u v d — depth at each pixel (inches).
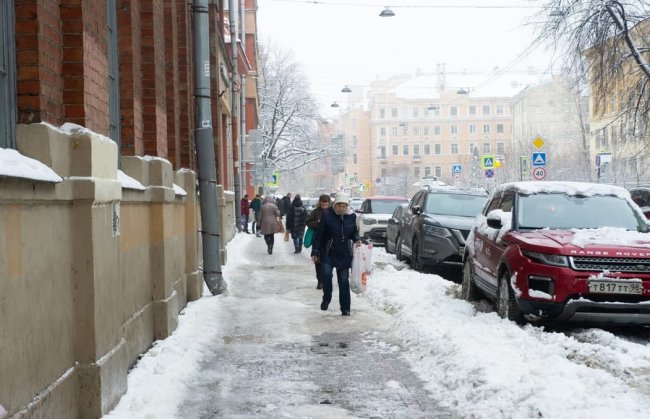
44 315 189.8
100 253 228.5
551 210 409.7
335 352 336.2
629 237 366.0
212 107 766.5
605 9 861.2
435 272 677.9
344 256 437.1
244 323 407.2
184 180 484.7
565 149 2571.4
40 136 197.6
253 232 1392.7
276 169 2357.3
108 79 289.6
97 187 218.7
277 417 240.1
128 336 283.9
